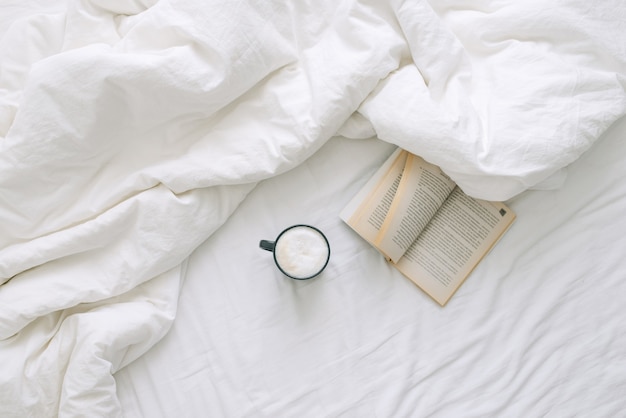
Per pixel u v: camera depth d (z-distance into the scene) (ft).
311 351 2.73
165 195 2.67
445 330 2.76
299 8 2.85
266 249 2.67
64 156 2.54
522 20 2.77
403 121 2.68
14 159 2.47
